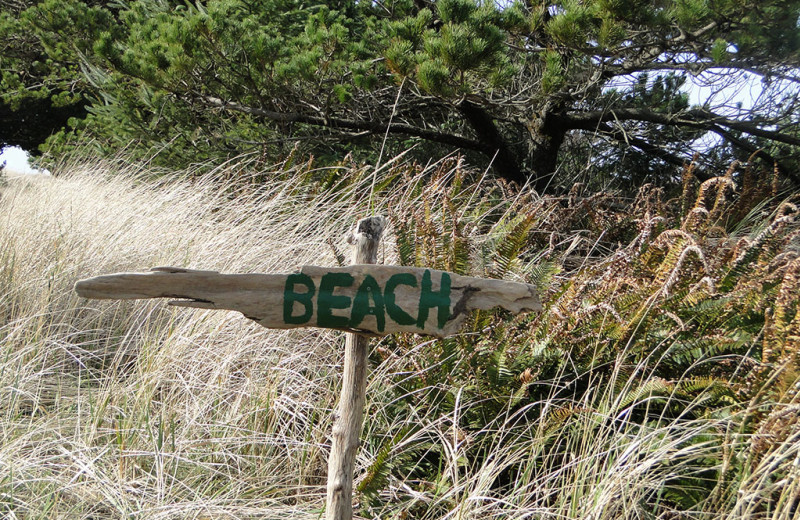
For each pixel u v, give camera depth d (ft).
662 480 8.20
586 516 7.57
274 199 15.85
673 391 8.79
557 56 20.97
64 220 15.25
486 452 9.47
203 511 8.22
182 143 26.94
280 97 24.72
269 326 6.00
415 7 27.55
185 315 12.34
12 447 8.68
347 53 23.71
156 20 25.38
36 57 37.86
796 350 8.66
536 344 10.44
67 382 11.31
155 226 15.17
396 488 8.89
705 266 9.91
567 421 9.36
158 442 8.82
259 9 29.94
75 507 8.10
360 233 6.38
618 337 9.94
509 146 31.17
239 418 9.93
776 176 19.11
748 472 7.97
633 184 30.25
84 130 32.96
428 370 10.24
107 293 5.70
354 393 6.59
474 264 12.98
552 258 14.40
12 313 12.23
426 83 19.97
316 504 8.82
